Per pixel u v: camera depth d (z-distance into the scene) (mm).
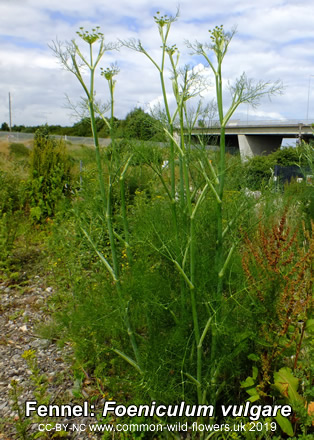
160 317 2334
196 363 2176
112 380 2328
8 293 4383
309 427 2209
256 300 2148
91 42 2107
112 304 2283
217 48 2027
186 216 2230
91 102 2150
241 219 2240
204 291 2051
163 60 2145
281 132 32469
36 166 7410
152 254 2320
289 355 2199
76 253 3588
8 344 3365
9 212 5418
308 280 2172
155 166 2172
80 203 2672
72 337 2449
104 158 2332
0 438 2361
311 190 4414
